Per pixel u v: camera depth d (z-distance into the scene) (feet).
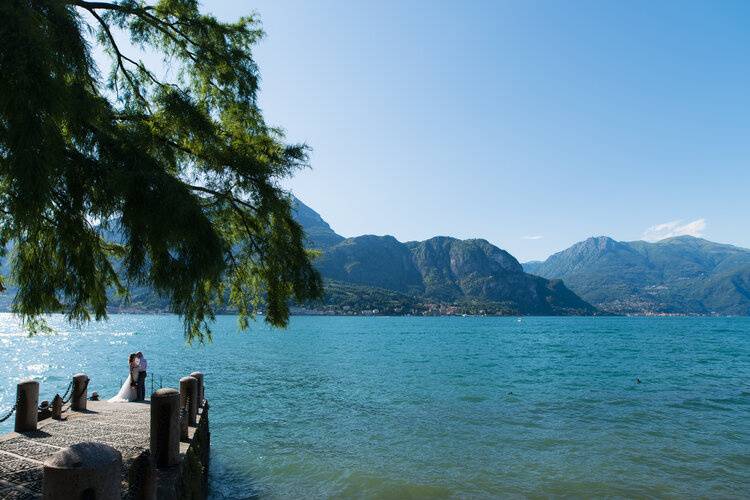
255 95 25.35
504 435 61.41
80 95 15.38
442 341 312.09
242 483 44.75
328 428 65.67
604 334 428.15
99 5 21.35
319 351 218.18
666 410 78.13
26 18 12.54
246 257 25.09
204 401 47.80
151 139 19.54
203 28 23.97
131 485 14.89
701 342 305.12
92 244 16.65
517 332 467.11
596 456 52.13
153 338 321.52
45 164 12.51
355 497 41.32
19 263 19.01
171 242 16.20
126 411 44.21
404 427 66.28
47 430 35.63
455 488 43.14
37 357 175.01
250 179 22.34
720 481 44.47
